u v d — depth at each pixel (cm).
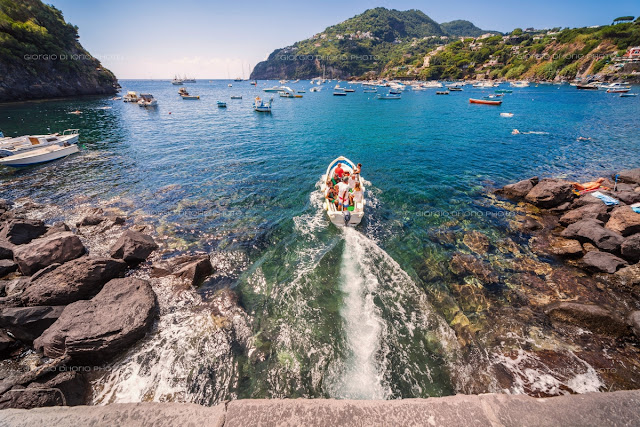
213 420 276
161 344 712
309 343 721
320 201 1530
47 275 848
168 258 1047
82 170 1980
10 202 1484
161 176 1881
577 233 1123
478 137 3019
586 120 3875
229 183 1761
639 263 921
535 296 868
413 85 13312
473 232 1216
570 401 286
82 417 278
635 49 9775
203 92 12050
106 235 1191
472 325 768
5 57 6138
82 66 8088
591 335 730
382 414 282
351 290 903
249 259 1058
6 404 538
